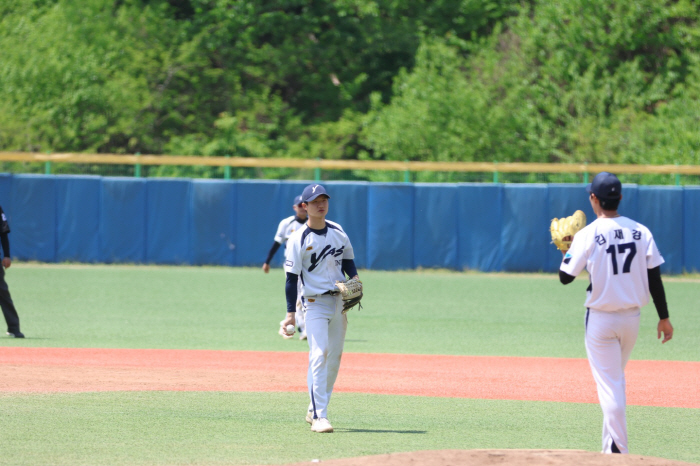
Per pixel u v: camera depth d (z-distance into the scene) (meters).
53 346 40.31
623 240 20.06
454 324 51.34
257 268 86.81
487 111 107.94
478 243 86.06
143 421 24.72
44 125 107.38
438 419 25.94
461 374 34.72
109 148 117.19
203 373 33.75
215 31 132.12
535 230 85.31
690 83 108.19
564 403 28.86
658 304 20.31
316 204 23.97
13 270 80.12
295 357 38.53
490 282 77.12
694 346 43.84
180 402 27.78
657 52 114.56
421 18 136.00
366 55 136.88
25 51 111.38
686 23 114.12
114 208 87.12
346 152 128.50
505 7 130.62
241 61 134.12
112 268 84.25
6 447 21.38
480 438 23.33
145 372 33.62
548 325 51.09
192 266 87.12
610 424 20.03
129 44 124.19
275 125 126.31
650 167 87.06
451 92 109.56
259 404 27.70
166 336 44.66
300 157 122.75
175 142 119.44
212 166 96.00
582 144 103.38
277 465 19.86
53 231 87.25
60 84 110.62
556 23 115.31
